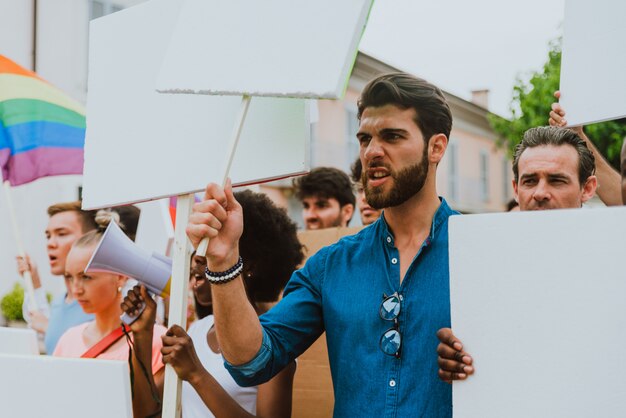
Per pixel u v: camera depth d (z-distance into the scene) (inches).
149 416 84.7
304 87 59.6
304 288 75.3
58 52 354.3
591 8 69.2
